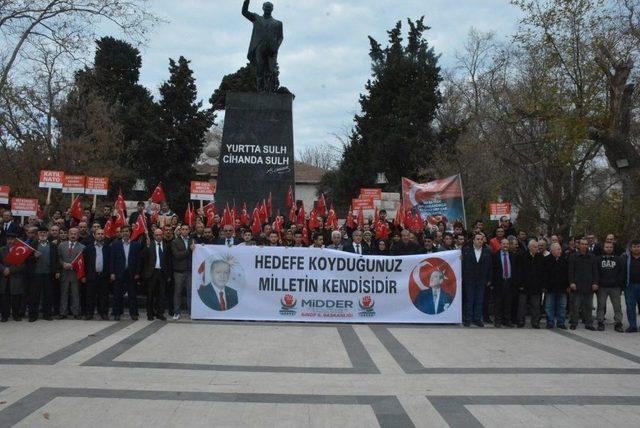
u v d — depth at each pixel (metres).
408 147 43.44
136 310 13.10
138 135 47.41
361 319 13.23
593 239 15.24
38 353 9.57
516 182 31.12
